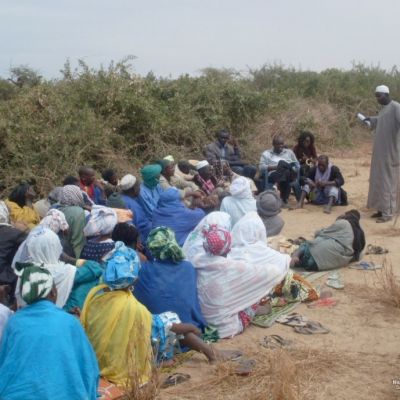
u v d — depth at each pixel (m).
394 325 6.50
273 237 8.34
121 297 5.34
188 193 9.28
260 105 17.02
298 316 6.66
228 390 5.36
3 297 6.08
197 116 15.54
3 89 16.59
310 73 25.73
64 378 4.50
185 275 6.07
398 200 10.12
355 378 5.53
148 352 5.36
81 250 6.84
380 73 26.52
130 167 12.77
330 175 11.08
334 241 7.92
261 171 11.47
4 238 6.52
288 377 5.33
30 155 11.17
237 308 6.34
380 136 9.98
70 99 13.06
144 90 14.19
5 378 4.45
